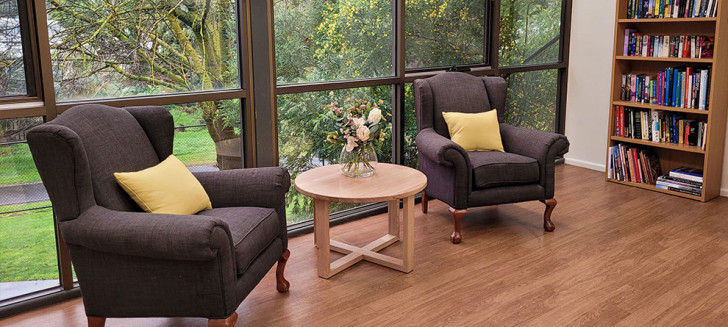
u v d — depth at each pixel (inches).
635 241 143.5
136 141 108.1
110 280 91.7
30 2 105.3
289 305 112.2
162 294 90.9
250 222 102.3
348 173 130.5
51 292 114.9
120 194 99.9
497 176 143.3
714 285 119.0
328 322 105.8
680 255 134.6
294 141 147.9
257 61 134.7
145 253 86.6
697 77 171.6
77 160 88.8
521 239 145.6
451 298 114.6
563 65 212.7
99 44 114.7
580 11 206.8
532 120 209.9
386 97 166.2
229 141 136.6
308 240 145.9
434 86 161.9
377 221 160.4
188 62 126.8
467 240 145.4
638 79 189.0
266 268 104.7
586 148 213.5
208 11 128.0
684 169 182.7
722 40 164.9
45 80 107.5
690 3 170.7
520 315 107.7
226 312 90.6
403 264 126.5
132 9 117.6
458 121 156.8
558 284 120.2
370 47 159.3
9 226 109.9
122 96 119.0
